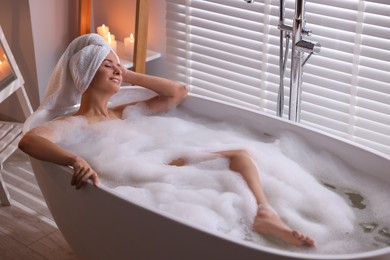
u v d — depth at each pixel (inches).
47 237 108.0
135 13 142.0
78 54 103.3
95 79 104.7
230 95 136.3
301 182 93.1
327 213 87.0
